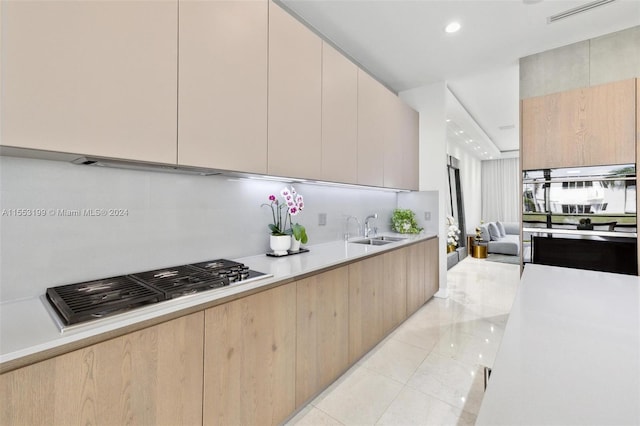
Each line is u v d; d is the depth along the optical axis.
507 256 6.85
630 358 0.69
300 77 1.94
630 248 2.23
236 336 1.31
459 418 1.65
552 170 2.54
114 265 1.37
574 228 2.45
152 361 1.03
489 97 4.32
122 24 1.12
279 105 1.79
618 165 2.28
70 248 1.24
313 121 2.04
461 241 7.00
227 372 1.27
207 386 1.19
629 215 2.23
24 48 0.90
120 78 1.11
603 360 0.68
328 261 1.89
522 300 1.14
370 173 2.71
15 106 0.89
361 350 2.19
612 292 1.24
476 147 7.39
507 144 7.62
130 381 0.98
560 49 2.88
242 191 1.98
